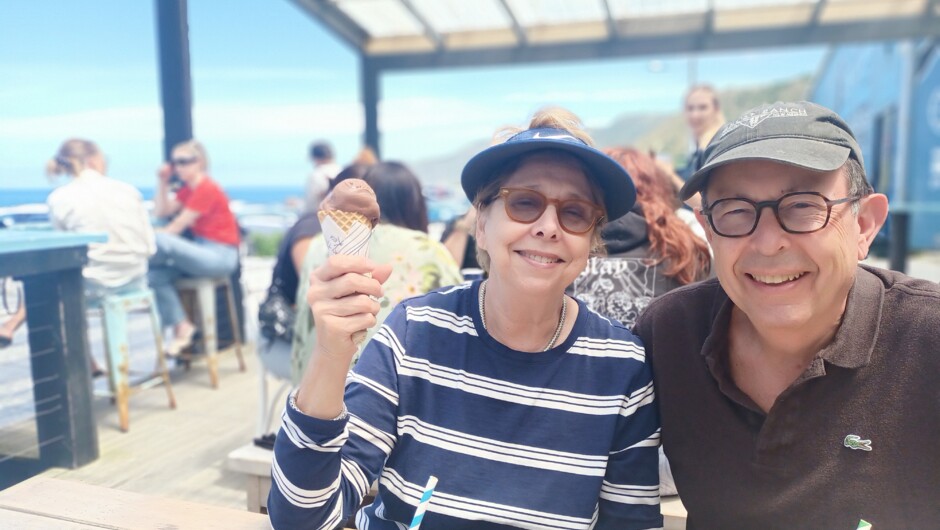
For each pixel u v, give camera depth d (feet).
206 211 15.07
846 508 3.95
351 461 4.04
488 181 4.49
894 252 24.03
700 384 4.33
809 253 3.67
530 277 4.18
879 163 49.57
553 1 25.95
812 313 3.77
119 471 10.03
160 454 10.73
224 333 17.66
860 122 57.06
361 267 3.48
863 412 3.85
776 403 3.92
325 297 3.47
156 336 12.99
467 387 4.36
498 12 26.89
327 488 3.70
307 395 3.59
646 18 27.22
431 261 6.95
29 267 9.04
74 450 10.10
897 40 25.59
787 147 3.62
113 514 4.30
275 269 10.04
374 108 30.01
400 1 24.75
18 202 12.62
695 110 14.52
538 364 4.38
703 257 6.58
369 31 29.04
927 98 39.24
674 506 5.95
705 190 4.04
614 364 4.47
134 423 12.22
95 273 11.54
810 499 4.02
